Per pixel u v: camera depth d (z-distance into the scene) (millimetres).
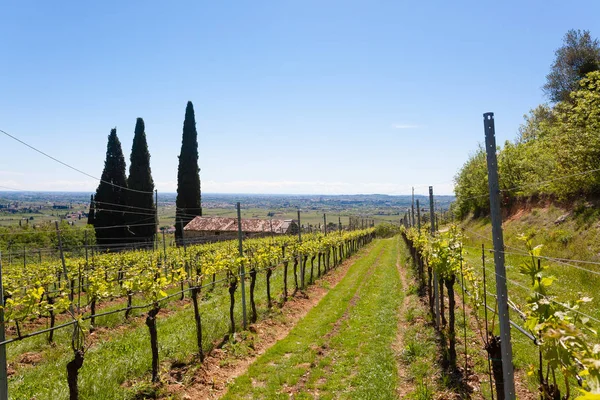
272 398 8508
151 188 50500
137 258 25203
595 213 17188
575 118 19234
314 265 31172
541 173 24000
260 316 14992
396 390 8422
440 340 10484
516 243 20766
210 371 9898
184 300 18859
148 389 8617
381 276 24656
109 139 49062
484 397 7273
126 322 14734
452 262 9062
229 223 55844
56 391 8297
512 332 10102
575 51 36375
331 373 9805
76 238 41781
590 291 12375
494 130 5367
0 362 6629
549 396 4254
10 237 36500
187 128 54312
